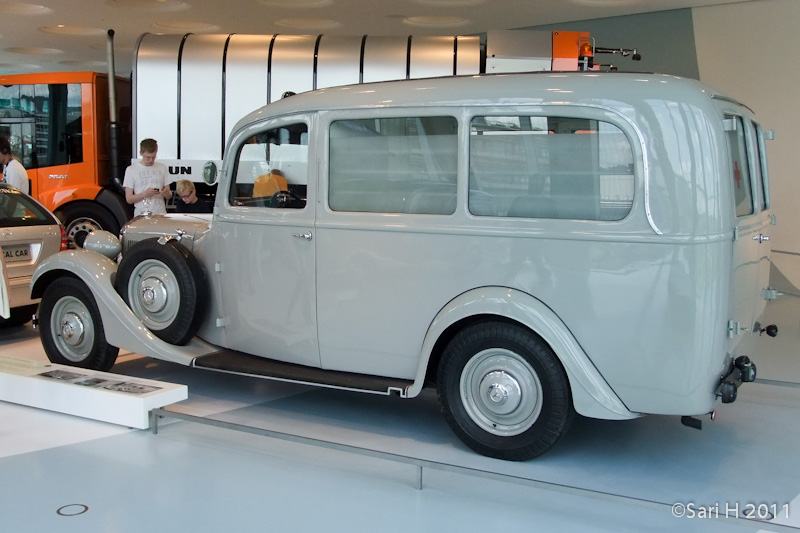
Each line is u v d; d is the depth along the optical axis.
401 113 3.77
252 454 3.70
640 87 3.31
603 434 4.06
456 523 2.97
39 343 6.08
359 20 11.48
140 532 2.88
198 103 8.45
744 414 4.46
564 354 3.37
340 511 3.07
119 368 5.35
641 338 3.29
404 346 3.83
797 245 9.38
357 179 3.91
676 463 3.65
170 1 10.82
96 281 4.67
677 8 10.11
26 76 9.70
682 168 3.21
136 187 7.49
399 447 3.82
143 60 8.52
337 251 3.94
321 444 3.41
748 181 3.80
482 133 3.59
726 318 3.27
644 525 2.98
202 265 4.60
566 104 3.41
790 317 7.79
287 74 8.24
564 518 3.04
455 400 3.69
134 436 3.95
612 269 3.31
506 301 3.47
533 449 3.53
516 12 10.57
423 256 3.72
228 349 4.54
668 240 3.21
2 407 4.45
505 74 3.64
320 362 4.09
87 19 11.79
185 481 3.37
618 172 3.33
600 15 10.65
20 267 6.02
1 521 2.96
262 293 4.25
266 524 2.95
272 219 4.14
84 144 9.60
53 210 9.59
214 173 4.45
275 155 4.18
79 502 3.14
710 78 9.95
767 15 9.40
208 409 4.43
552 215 3.47
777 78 9.40
